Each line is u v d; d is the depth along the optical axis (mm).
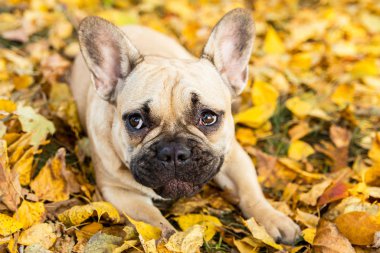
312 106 1071
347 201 790
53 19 1329
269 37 1291
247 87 1125
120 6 1490
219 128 761
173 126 738
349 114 1015
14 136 835
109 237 715
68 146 931
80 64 1047
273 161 918
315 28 1378
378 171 838
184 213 818
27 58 1157
